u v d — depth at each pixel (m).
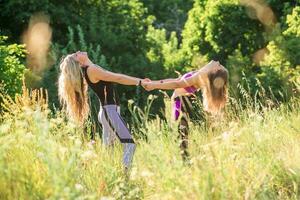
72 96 6.71
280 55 26.84
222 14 32.19
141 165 6.24
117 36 28.05
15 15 26.94
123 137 6.55
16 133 5.64
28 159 5.43
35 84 19.62
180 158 5.54
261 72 29.69
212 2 32.31
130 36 29.62
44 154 4.98
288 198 5.63
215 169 5.42
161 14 45.84
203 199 5.02
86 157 5.75
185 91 7.11
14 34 27.66
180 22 45.19
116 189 5.45
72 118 6.76
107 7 30.48
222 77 7.08
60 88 6.79
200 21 34.00
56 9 27.34
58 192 4.47
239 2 31.53
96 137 7.00
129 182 5.85
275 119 7.73
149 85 6.94
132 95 24.42
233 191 5.38
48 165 4.75
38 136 5.36
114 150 6.59
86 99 6.79
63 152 5.30
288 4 29.09
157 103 23.91
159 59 30.28
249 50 32.12
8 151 5.48
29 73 18.91
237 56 29.30
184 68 30.45
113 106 6.69
